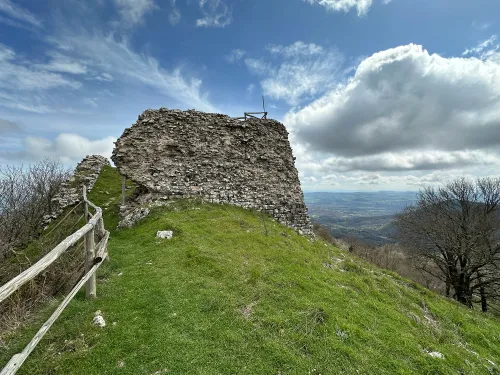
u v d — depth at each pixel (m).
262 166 19.66
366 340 6.16
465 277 22.41
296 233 16.70
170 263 9.20
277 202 18.72
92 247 6.75
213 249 10.55
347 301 8.02
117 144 17.47
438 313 9.65
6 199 21.53
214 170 18.27
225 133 19.31
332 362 5.22
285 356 5.17
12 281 3.41
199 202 16.52
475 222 22.05
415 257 25.62
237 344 5.42
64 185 21.50
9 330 5.19
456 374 5.79
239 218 15.27
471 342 8.31
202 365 4.81
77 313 5.98
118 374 4.49
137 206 16.34
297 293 7.81
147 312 6.26
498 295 21.42
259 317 6.38
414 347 6.37
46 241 10.67
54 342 5.05
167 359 4.86
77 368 4.53
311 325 6.21
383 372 5.25
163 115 18.33
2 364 4.33
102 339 5.26
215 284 7.85
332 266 11.56
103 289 7.23
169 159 17.77
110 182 25.06
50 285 6.85
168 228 12.45
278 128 21.22
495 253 21.02
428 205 26.61
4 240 13.02
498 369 6.77
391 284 10.98
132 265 9.14
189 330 5.72
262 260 10.20
